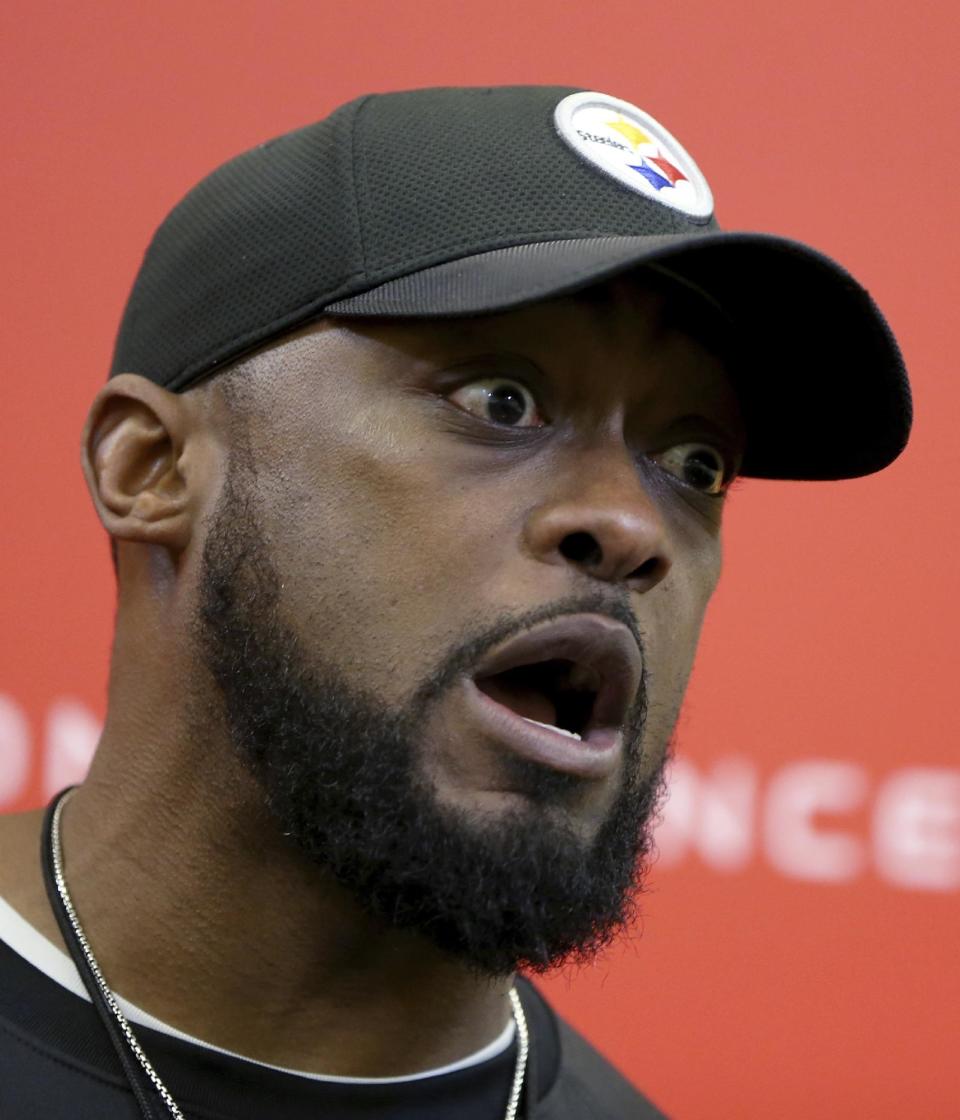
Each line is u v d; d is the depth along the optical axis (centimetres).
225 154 487
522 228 253
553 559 247
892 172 512
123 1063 257
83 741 471
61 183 478
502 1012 308
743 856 501
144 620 276
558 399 256
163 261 287
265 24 491
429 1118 283
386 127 268
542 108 272
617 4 506
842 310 273
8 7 476
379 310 249
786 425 305
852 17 513
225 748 262
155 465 277
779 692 504
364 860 245
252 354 263
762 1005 498
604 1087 353
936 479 510
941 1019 499
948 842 504
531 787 243
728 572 505
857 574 508
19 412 473
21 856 285
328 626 247
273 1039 268
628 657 251
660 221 262
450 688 243
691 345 269
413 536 246
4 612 468
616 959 499
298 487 252
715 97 508
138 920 267
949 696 506
